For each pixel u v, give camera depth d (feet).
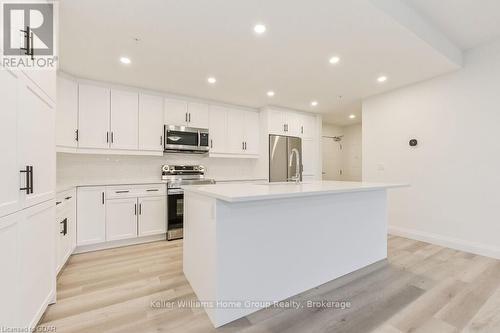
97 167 11.14
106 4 5.58
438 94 9.96
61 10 5.75
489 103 8.59
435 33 7.73
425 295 6.15
